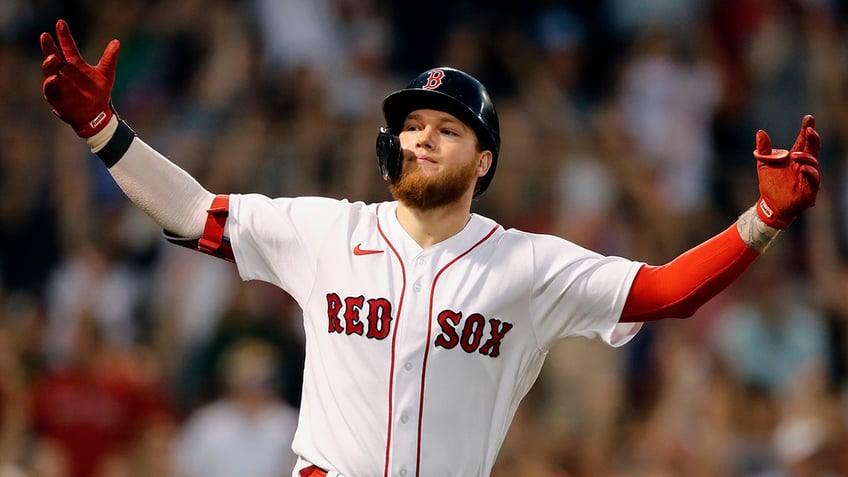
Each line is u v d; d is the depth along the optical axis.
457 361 15.75
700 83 48.84
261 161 41.12
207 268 39.88
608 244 41.97
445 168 16.09
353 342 15.84
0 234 40.62
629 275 16.12
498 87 47.34
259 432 35.66
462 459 15.75
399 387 15.62
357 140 41.84
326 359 15.98
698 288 15.95
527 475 35.84
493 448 16.06
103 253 40.31
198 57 45.81
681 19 50.06
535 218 42.00
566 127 45.53
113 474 35.94
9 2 46.47
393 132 16.61
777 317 41.81
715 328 41.06
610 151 44.91
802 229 44.25
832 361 42.19
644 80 48.06
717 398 39.16
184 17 46.41
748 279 42.50
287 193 40.81
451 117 16.19
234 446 35.53
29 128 41.72
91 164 41.44
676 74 48.53
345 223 16.45
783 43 49.78
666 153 46.56
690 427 38.41
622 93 48.25
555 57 48.16
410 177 16.11
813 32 50.50
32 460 35.88
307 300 16.30
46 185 41.19
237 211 16.55
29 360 38.81
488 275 16.05
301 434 16.05
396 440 15.52
